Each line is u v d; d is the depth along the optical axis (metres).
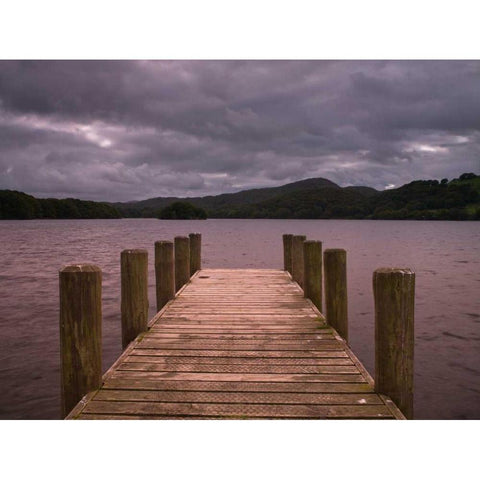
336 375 3.72
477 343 7.77
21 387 5.71
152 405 3.15
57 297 11.43
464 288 13.38
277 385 3.51
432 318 9.59
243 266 18.92
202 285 8.27
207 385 3.50
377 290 3.25
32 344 7.45
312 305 6.44
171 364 3.98
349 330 8.59
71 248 27.56
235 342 4.66
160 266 6.65
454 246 31.52
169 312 6.04
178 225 91.94
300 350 4.39
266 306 6.41
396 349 3.22
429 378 6.20
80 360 3.27
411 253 25.72
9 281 13.98
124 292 4.89
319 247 6.71
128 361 4.06
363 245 32.69
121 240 36.47
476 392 5.74
